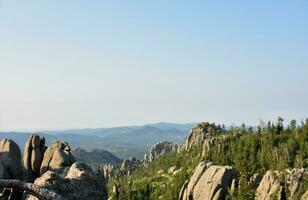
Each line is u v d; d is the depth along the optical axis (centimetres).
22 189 1203
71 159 8244
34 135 8844
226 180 18750
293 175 18312
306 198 16450
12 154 8431
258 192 18400
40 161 8544
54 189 3938
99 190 4453
